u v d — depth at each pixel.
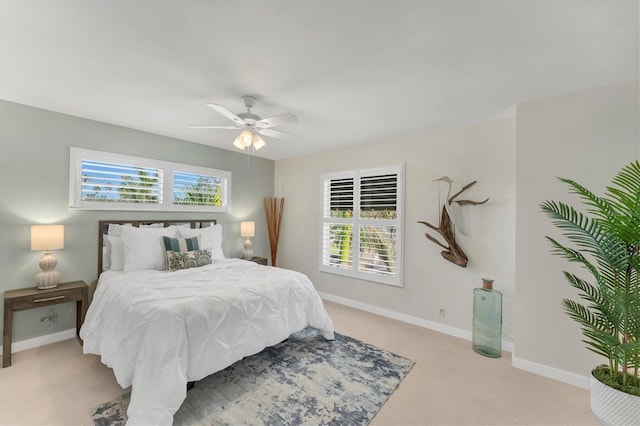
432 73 2.06
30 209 2.83
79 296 2.86
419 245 3.56
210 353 2.02
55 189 2.97
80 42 1.73
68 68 2.05
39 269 2.87
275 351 2.77
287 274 2.98
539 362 2.43
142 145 3.60
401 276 3.69
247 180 4.93
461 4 1.37
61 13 1.46
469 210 3.16
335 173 4.48
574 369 2.28
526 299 2.50
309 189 4.89
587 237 1.87
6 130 2.69
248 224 4.58
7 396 2.02
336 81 2.20
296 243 5.09
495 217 3.00
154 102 2.66
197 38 1.68
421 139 3.57
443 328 3.33
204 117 3.08
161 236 3.36
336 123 3.19
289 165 5.21
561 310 2.34
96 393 2.06
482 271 3.07
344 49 1.77
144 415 1.65
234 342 2.17
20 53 1.85
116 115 3.04
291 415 1.87
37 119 2.85
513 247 2.89
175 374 1.77
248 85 2.28
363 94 2.43
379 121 3.11
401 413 1.91
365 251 4.10
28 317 2.79
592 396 1.79
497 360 2.66
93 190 3.22
